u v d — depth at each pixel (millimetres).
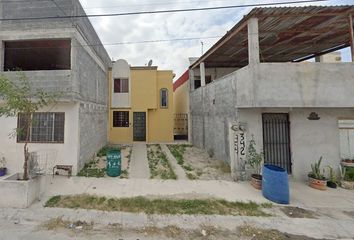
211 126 12594
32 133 9406
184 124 20531
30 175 6641
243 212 6027
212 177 9000
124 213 5879
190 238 4812
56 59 11906
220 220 5605
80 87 9961
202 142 14477
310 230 5195
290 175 8781
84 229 5113
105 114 16594
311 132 8773
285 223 5488
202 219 5645
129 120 18234
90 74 11820
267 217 5773
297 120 8797
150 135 18625
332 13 7719
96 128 13188
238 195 7117
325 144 8758
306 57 13750
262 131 8844
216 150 11781
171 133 18750
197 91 15562
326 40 10656
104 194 7035
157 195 7035
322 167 8680
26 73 9242
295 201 6754
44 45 10312
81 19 10250
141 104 18344
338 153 8711
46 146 9352
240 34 9828
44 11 9508
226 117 10227
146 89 18453
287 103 7586
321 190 7703
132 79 18375
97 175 9086
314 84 7645
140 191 7363
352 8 7480
